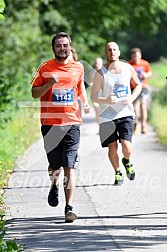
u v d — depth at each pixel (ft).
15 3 150.41
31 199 52.60
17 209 49.06
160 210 48.19
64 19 168.86
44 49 154.20
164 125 99.09
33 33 150.41
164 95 148.56
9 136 77.51
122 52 303.07
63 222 44.98
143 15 172.35
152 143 86.33
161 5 166.91
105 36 191.11
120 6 169.78
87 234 41.70
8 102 85.61
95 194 54.29
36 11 154.30
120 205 50.01
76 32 178.60
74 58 62.75
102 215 46.88
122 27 181.06
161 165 68.39
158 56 307.17
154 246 38.78
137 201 51.37
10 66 131.13
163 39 303.27
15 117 92.22
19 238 40.93
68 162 46.19
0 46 135.64
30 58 143.64
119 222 44.75
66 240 40.27
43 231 42.65
